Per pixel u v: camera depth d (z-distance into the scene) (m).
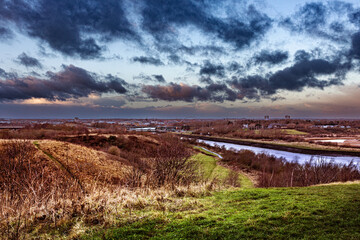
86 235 4.52
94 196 7.04
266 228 4.41
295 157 47.19
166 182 9.73
